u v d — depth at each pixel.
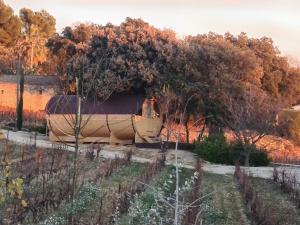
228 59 41.72
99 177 24.02
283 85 56.50
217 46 42.28
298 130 50.12
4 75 69.00
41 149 29.36
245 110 35.97
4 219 15.05
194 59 40.94
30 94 65.12
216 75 40.59
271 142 45.78
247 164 33.53
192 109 40.53
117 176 25.62
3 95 65.31
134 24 44.22
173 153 36.75
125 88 39.72
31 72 79.31
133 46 40.97
